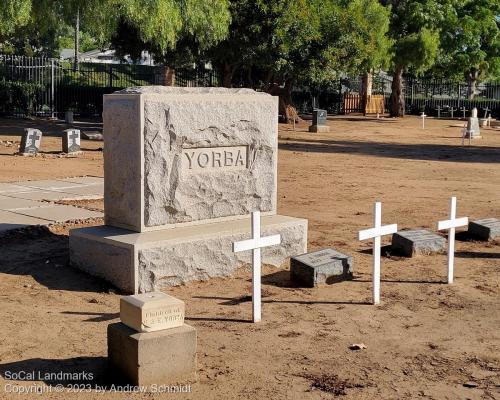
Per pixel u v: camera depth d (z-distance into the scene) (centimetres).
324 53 3234
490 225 1127
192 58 3338
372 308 753
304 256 856
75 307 715
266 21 3111
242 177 888
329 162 2222
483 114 5431
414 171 2044
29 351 595
